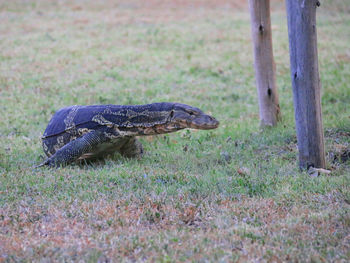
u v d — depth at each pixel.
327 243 6.62
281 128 13.62
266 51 13.93
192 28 30.67
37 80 19.95
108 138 10.67
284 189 8.84
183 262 6.08
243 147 12.27
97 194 8.67
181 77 20.92
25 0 38.28
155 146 12.88
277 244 6.58
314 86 9.84
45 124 15.19
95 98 17.75
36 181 9.52
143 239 6.73
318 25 31.34
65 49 24.81
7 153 12.14
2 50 24.23
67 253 6.30
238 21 33.41
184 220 7.56
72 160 10.62
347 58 23.14
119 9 37.12
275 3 40.53
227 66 22.59
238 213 7.76
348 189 8.71
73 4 38.03
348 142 11.88
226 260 6.08
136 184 9.16
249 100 18.11
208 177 9.59
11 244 6.64
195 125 9.91
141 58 23.73
